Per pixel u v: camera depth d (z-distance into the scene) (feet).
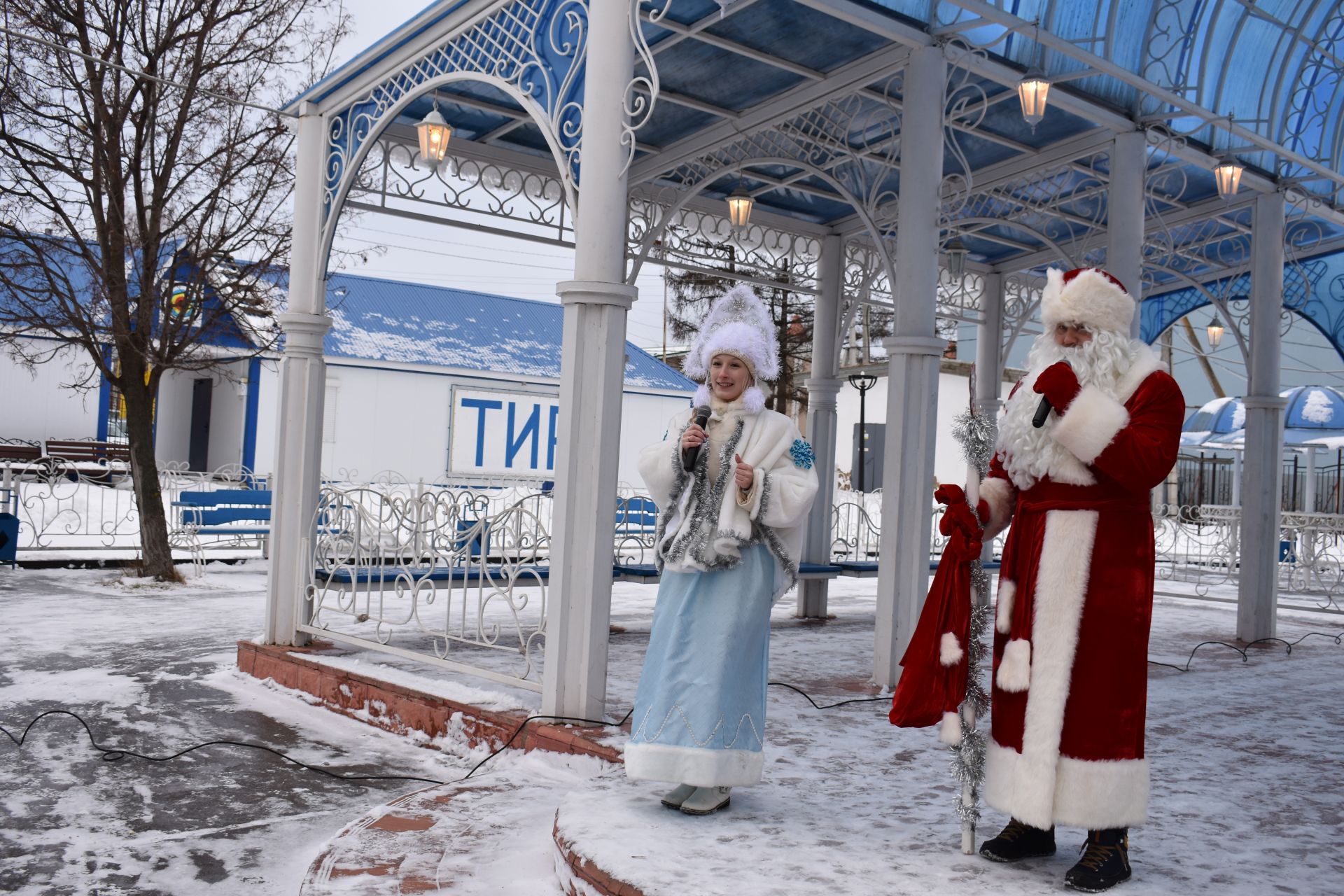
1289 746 15.12
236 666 22.80
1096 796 8.64
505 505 46.34
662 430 93.97
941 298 37.24
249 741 17.35
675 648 10.98
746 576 11.13
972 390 10.36
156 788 14.66
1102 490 9.08
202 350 52.80
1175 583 49.34
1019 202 31.04
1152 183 28.53
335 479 78.38
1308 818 11.25
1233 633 29.96
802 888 8.46
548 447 89.20
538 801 12.95
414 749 17.12
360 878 10.18
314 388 22.22
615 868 8.89
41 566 41.01
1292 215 31.55
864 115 25.40
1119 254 22.57
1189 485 88.69
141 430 37.68
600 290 15.01
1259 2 23.41
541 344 94.63
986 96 21.81
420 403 82.84
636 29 14.97
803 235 33.09
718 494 11.16
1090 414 8.64
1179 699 19.01
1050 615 8.96
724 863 9.11
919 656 9.66
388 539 24.94
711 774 10.59
